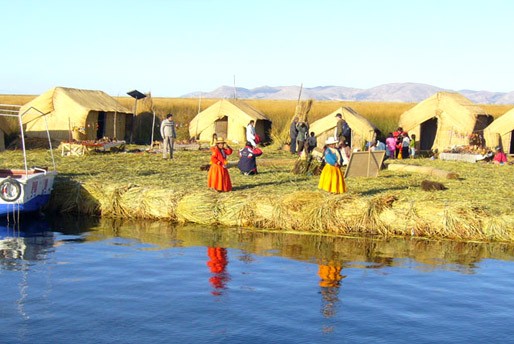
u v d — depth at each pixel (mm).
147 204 16391
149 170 21922
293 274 11352
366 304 9734
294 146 30266
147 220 16250
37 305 9547
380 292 10352
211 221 15711
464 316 9273
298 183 19062
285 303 9742
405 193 17219
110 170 21688
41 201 16672
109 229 15102
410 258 12578
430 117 32125
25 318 9008
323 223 14852
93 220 16234
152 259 12312
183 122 40594
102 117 34656
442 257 12664
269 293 10227
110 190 16859
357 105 67750
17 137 31828
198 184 18375
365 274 11391
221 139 17188
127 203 16594
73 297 9930
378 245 13633
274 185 18562
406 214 14531
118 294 10094
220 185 16969
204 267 11766
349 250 13180
